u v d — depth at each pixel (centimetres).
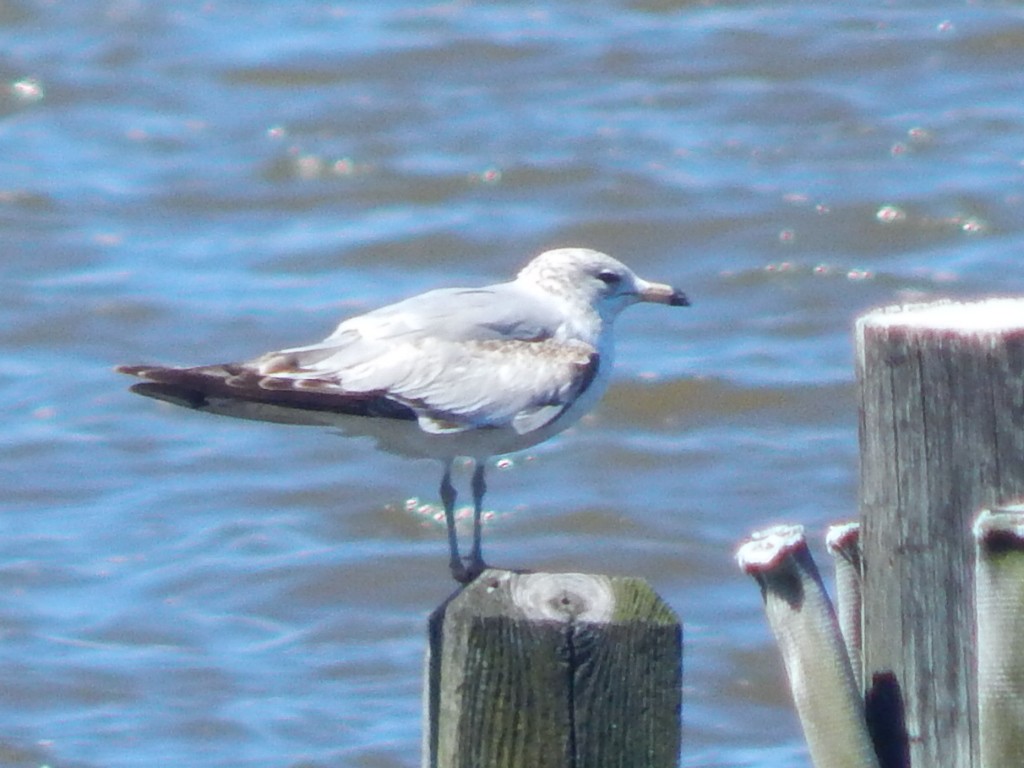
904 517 647
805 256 2048
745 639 1405
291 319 1961
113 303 2011
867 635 669
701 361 1855
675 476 1666
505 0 2769
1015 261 2005
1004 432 627
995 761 614
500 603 601
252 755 1262
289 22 2722
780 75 2478
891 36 2547
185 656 1399
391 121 2419
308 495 1677
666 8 2702
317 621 1461
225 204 2252
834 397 1780
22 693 1345
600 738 596
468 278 2055
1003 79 2430
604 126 2367
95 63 2616
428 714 643
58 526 1631
